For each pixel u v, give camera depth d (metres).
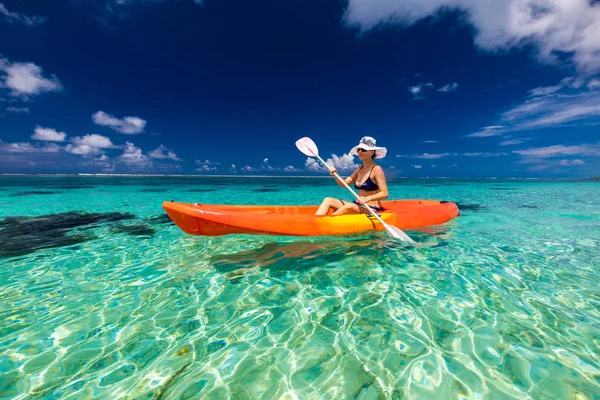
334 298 2.23
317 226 3.71
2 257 3.28
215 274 2.74
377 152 4.34
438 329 1.81
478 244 3.65
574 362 1.51
